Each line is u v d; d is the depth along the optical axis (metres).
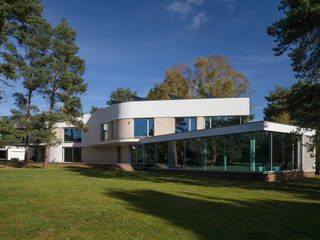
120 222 6.02
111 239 4.90
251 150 15.97
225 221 6.23
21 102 27.05
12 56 20.77
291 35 11.30
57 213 6.76
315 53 11.95
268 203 8.53
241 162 16.53
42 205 7.71
